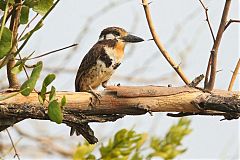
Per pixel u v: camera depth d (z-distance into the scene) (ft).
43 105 21.31
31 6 20.26
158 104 23.63
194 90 23.68
